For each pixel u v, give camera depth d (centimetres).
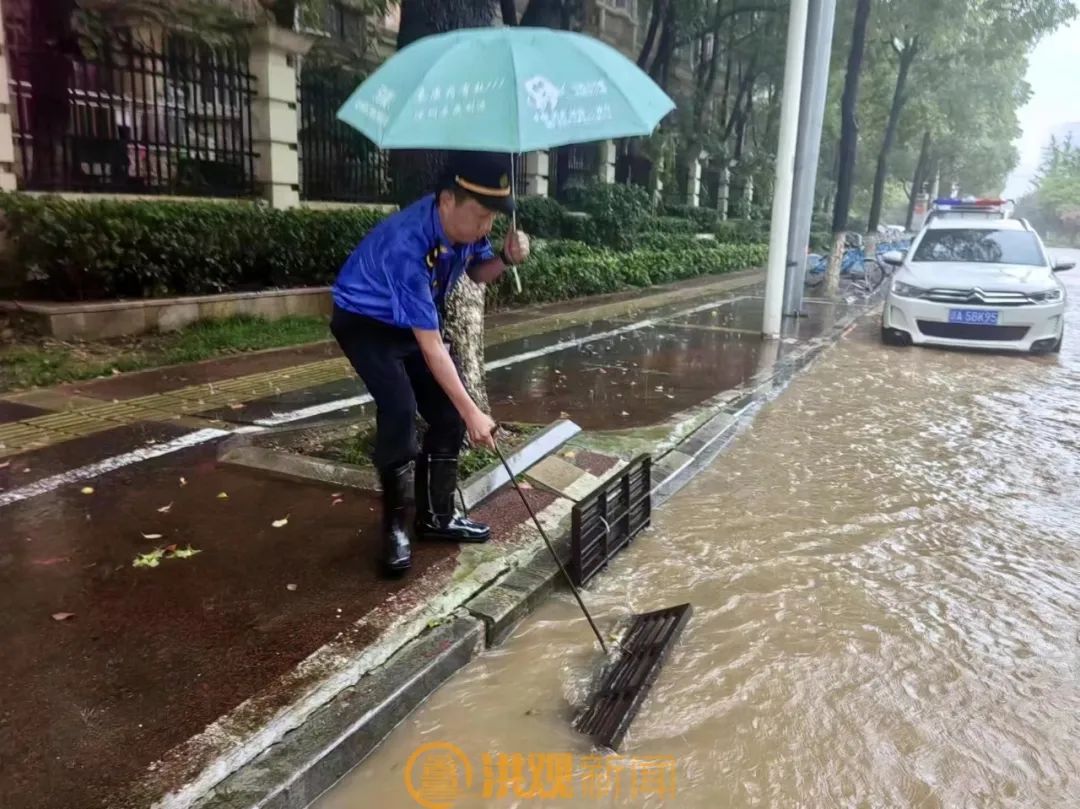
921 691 280
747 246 2141
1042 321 913
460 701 267
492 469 430
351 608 297
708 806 226
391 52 1493
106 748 221
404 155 777
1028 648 309
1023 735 260
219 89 919
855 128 1352
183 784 209
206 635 277
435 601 305
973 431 607
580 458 481
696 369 773
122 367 645
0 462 437
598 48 300
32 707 237
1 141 739
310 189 1047
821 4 1025
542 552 359
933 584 358
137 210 761
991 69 2492
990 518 436
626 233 1584
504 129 274
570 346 866
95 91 887
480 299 461
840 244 1401
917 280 964
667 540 399
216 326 799
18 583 308
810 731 258
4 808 198
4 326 698
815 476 496
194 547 342
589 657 296
